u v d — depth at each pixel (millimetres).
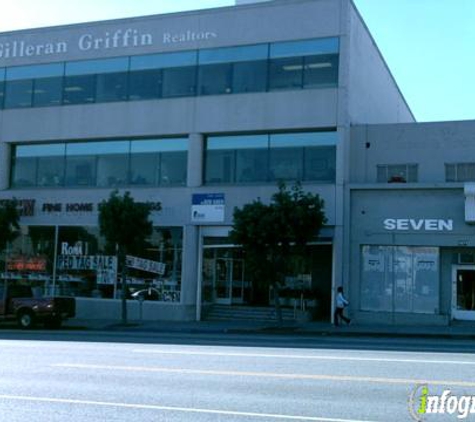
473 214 25344
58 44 32188
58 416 8102
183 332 24219
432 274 26281
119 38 31125
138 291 29625
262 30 28953
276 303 24953
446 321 25656
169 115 29859
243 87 28953
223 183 29094
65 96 31812
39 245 31469
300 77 28188
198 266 28938
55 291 30938
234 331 24156
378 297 26703
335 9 27984
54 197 31453
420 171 27578
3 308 26484
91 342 18297
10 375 11391
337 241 26859
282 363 12945
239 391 9820
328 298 29031
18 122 32438
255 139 28844
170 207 29484
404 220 26516
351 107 28406
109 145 31062
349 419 7973
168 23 30391
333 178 27469
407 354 14867
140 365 12664
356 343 18578
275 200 24734
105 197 30594
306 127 27828
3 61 33094
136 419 7934
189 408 8578
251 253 24531
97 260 30406
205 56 29672
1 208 29500
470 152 27188
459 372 11758
